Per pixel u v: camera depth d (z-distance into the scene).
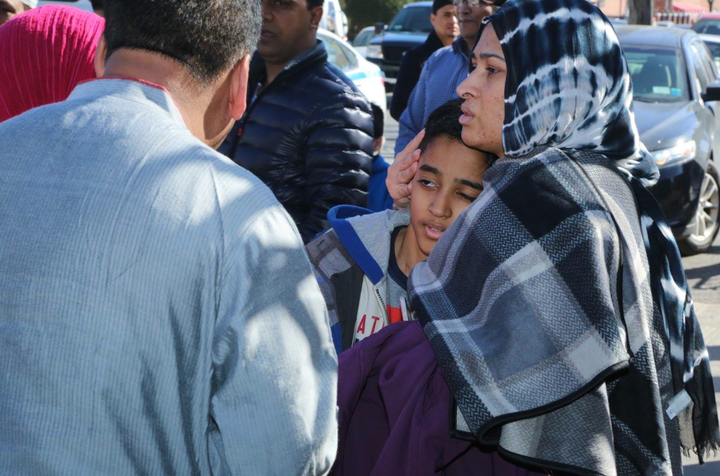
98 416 1.32
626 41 8.09
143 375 1.33
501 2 3.79
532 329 1.54
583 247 1.55
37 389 1.33
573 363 1.50
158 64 1.48
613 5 36.72
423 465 1.66
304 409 1.37
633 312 1.60
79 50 2.57
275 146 3.26
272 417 1.35
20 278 1.34
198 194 1.36
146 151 1.38
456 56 3.95
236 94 1.59
